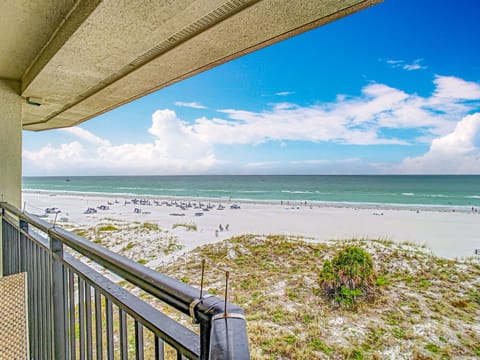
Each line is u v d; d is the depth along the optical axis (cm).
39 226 121
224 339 33
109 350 71
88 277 83
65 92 227
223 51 150
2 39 170
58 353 105
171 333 49
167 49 150
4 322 94
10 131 238
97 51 152
